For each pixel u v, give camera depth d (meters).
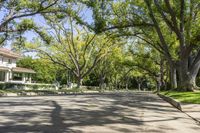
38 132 9.70
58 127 10.73
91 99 26.05
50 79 100.25
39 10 34.81
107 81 112.75
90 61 69.69
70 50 59.06
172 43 40.78
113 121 12.68
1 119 12.14
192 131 11.17
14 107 16.92
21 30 40.22
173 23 30.28
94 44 60.09
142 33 38.84
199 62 31.02
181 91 30.86
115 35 37.59
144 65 67.00
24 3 34.28
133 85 126.00
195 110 17.86
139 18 34.94
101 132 10.15
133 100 27.48
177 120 13.89
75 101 22.84
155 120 13.56
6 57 64.75
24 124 11.10
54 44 58.91
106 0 32.97
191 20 31.41
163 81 63.47
